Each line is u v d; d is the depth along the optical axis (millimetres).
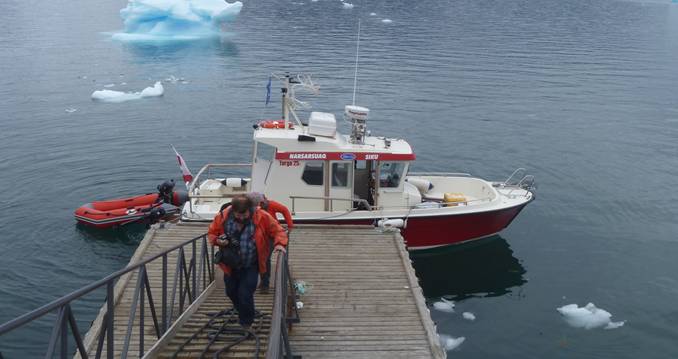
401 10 71938
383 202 12391
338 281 9047
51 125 22562
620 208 16250
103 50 41312
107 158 18797
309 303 8312
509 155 20375
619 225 15195
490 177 18328
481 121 24453
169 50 41656
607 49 47781
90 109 25156
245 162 18828
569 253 13633
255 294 8031
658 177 18766
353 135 12367
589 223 15273
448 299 11750
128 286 8609
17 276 11703
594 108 27672
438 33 52375
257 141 11836
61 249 12891
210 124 22953
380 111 25250
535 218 15477
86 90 28953
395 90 29328
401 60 38062
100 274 11977
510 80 33250
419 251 13219
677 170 19484
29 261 12336
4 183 16516
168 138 21047
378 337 7461
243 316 5859
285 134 12008
